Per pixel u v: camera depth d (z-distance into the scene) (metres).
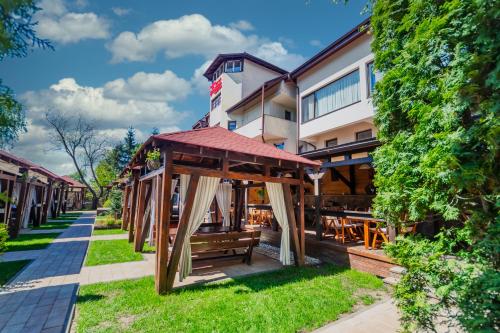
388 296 4.71
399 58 3.15
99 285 5.04
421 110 2.73
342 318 3.83
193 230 5.66
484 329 1.87
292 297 4.48
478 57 2.13
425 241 2.73
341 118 11.16
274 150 6.92
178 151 5.07
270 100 15.99
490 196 2.18
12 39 1.69
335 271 6.21
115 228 14.10
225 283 5.25
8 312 3.89
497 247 1.98
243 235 6.61
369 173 9.97
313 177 7.96
